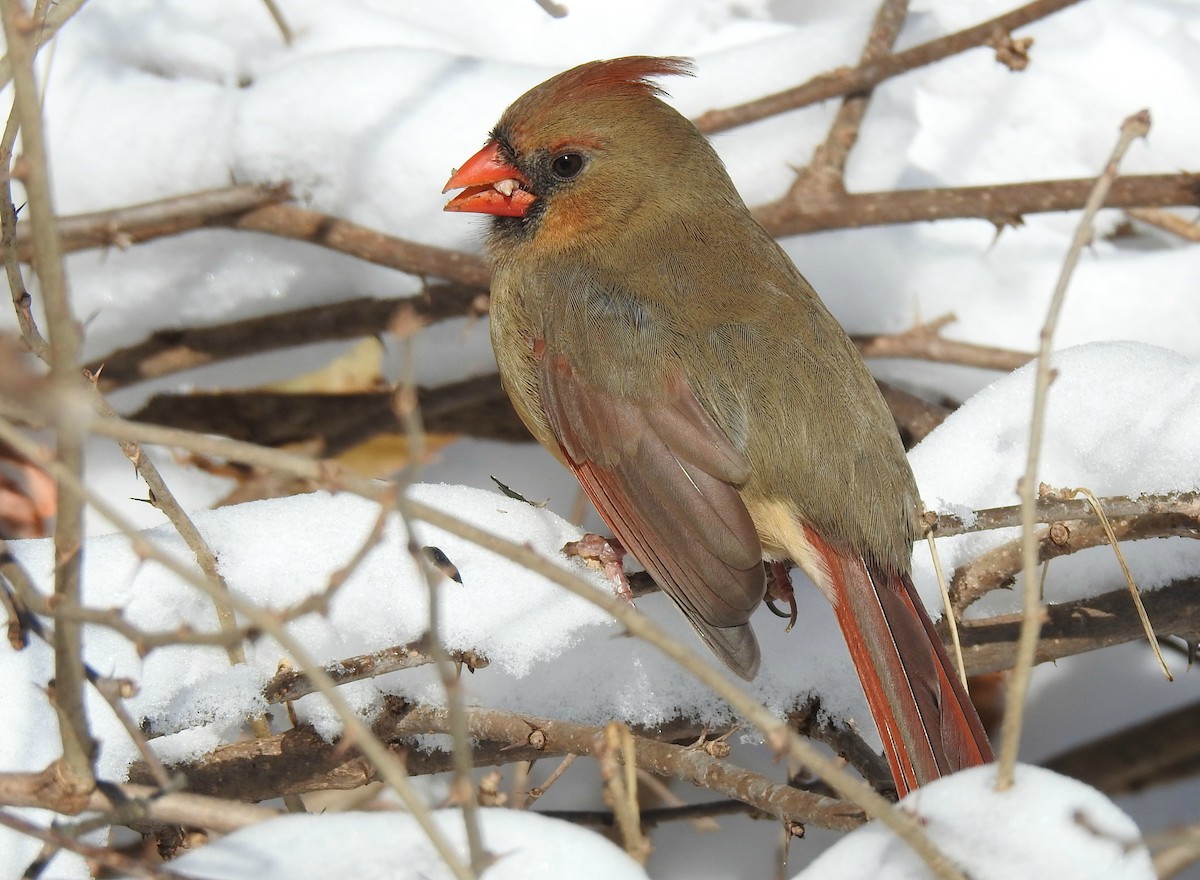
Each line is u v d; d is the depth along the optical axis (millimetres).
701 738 4973
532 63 8016
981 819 3611
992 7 8320
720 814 6348
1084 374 6047
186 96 7387
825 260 7812
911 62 7297
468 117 7375
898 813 3354
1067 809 3602
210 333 7535
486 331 7789
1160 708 7910
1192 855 3812
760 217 7359
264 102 7309
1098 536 5449
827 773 3367
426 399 7859
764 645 5789
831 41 7883
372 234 7211
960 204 7250
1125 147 3779
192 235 7422
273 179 7234
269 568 5145
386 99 7371
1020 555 5594
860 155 7980
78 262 7363
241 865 3750
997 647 5816
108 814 3953
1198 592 5773
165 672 4918
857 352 6246
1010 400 6133
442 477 8164
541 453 8250
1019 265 7816
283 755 5199
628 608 3506
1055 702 7914
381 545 5227
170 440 3447
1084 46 8148
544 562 3502
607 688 5473
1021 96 8062
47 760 4625
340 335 7605
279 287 7555
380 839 3814
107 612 3635
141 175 7258
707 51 8156
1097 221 7898
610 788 3678
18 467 7082
